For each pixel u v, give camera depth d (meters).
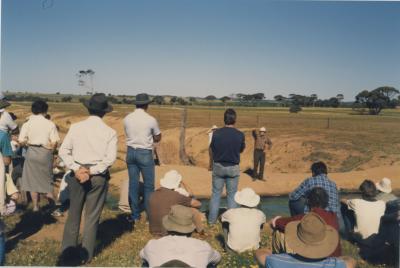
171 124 35.97
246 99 96.94
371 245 6.14
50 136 7.44
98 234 6.79
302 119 45.16
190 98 96.56
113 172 14.83
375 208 6.31
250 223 5.82
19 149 8.62
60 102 70.00
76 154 5.36
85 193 5.42
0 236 4.38
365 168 18.59
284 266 3.45
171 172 5.81
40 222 7.31
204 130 28.11
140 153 7.02
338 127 34.31
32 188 7.43
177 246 3.54
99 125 5.45
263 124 37.72
